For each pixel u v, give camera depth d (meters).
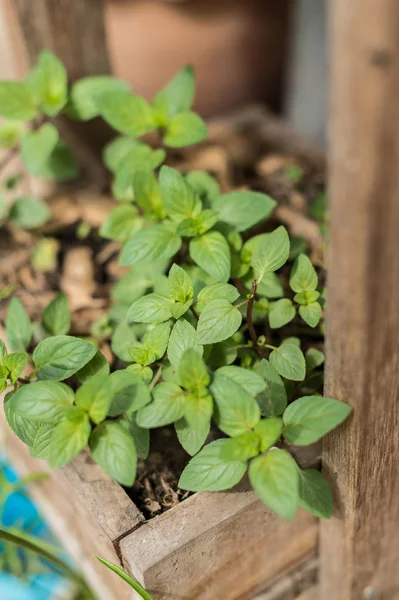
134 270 0.56
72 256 0.63
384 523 0.53
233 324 0.46
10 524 0.66
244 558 0.52
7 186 0.64
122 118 0.55
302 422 0.45
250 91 0.92
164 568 0.48
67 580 0.63
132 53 0.86
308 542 0.55
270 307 0.51
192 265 0.54
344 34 0.36
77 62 0.64
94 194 0.67
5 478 0.61
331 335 0.44
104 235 0.56
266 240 0.48
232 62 0.89
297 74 0.85
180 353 0.47
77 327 0.58
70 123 0.65
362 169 0.38
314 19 0.79
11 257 0.63
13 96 0.58
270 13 0.85
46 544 0.61
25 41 0.62
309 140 0.70
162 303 0.48
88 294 0.61
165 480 0.51
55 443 0.45
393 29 0.36
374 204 0.39
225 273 0.49
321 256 0.59
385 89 0.36
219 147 0.68
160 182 0.51
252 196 0.52
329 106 0.39
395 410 0.47
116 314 0.57
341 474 0.49
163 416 0.45
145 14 0.84
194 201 0.51
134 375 0.46
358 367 0.44
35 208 0.63
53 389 0.46
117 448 0.45
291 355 0.48
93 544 0.56
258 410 0.45
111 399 0.46
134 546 0.47
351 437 0.47
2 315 0.59
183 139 0.55
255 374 0.46
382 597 0.58
